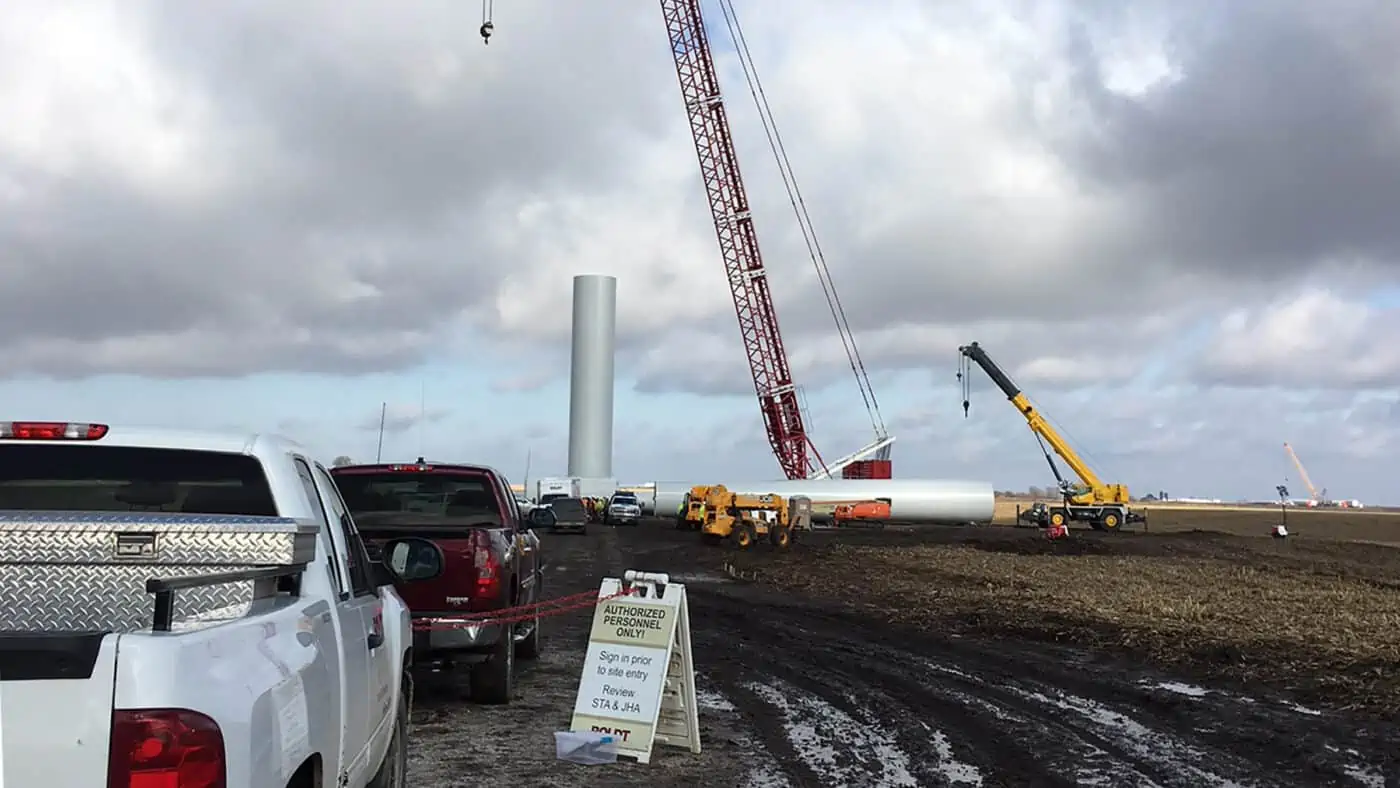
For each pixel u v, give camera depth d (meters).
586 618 19.62
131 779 2.99
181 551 4.19
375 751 5.72
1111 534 65.12
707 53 74.44
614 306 90.12
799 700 11.85
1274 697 11.95
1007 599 22.64
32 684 2.98
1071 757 9.16
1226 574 32.44
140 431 5.11
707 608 22.05
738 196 75.12
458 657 10.57
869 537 59.19
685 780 8.40
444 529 10.70
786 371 76.25
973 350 73.12
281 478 5.21
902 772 8.67
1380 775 8.58
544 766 8.73
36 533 4.04
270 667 3.73
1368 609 20.64
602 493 84.94
